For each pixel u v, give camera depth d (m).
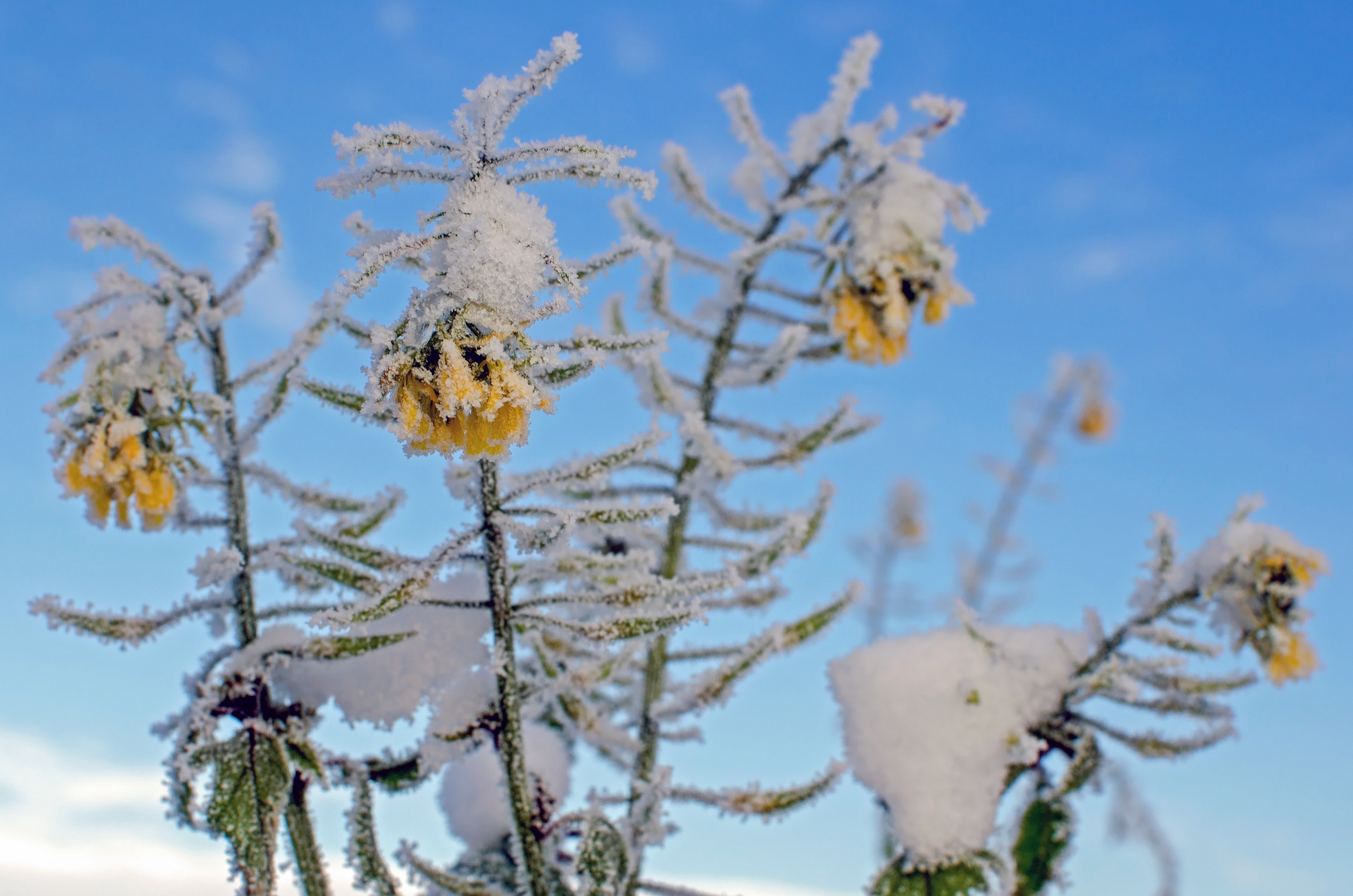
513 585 0.56
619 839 0.56
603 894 0.55
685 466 0.64
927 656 0.57
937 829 0.54
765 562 0.59
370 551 0.54
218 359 0.57
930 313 0.63
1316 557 0.56
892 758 0.56
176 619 0.55
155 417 0.56
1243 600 0.56
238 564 0.55
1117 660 0.56
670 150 0.67
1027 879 0.56
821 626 0.59
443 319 0.46
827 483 0.60
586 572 0.57
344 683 0.55
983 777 0.55
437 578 0.58
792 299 0.66
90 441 0.55
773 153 0.68
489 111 0.48
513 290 0.47
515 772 0.54
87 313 0.56
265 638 0.55
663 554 0.65
